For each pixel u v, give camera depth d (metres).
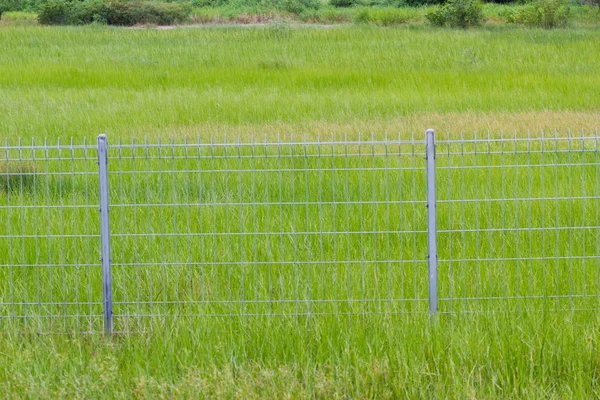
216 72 44.22
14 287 13.77
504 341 11.51
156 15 78.25
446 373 11.04
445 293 13.37
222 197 19.02
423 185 19.66
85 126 29.14
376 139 25.25
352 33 59.41
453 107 33.16
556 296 12.55
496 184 19.52
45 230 16.23
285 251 14.98
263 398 10.55
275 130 27.47
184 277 13.71
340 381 10.74
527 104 33.28
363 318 12.16
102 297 13.40
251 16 81.19
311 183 19.89
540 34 57.59
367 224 16.42
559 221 16.64
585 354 11.31
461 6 67.69
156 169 21.66
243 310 12.64
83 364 11.35
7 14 85.94
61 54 52.91
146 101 34.78
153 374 11.32
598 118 28.38
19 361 11.19
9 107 33.22
